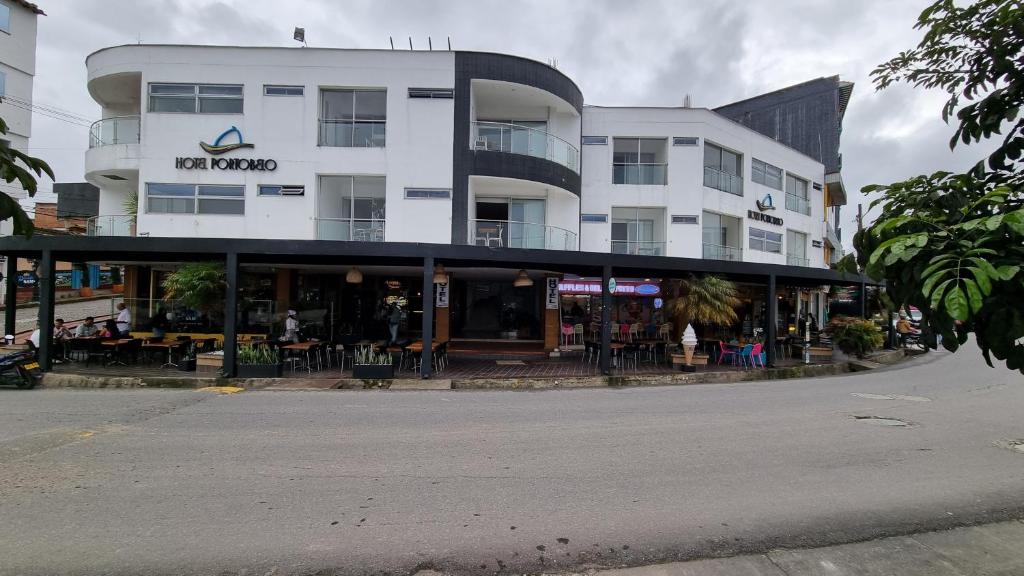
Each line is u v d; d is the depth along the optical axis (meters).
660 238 19.05
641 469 5.60
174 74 15.26
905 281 2.27
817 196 25.31
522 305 19.53
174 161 15.20
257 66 15.35
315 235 15.41
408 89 15.59
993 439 6.93
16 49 23.80
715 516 4.38
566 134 18.30
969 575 3.47
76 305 24.81
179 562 3.56
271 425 7.55
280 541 3.88
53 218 29.66
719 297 14.60
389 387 11.42
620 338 17.94
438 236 15.52
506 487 5.03
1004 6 2.46
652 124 18.89
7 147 2.42
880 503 4.68
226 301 11.85
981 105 2.59
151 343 13.36
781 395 10.68
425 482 5.16
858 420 8.14
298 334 15.05
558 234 16.91
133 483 5.04
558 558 3.68
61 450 6.14
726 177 20.25
